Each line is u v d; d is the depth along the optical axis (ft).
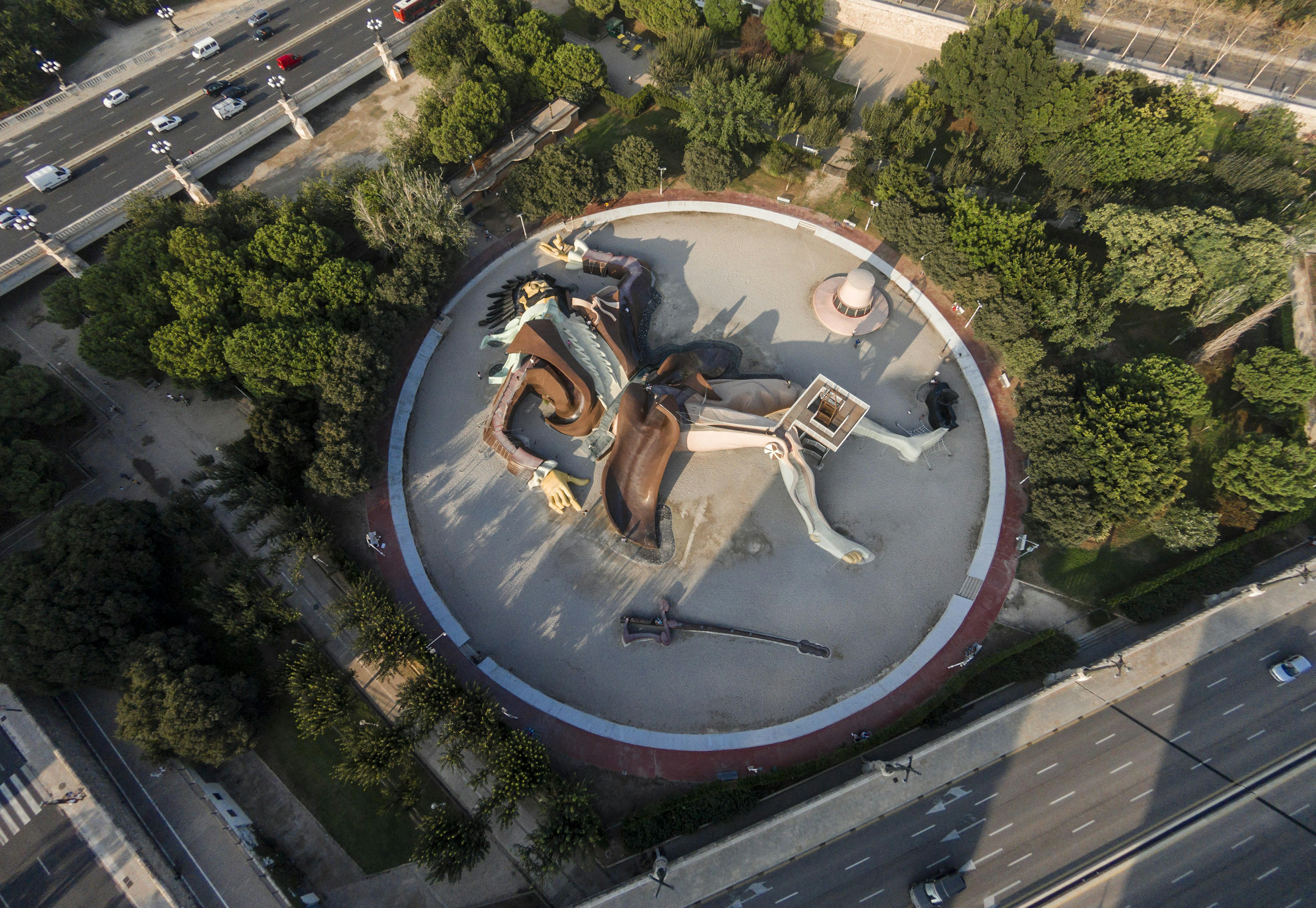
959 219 236.22
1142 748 183.21
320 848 175.22
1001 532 213.66
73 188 277.23
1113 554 209.67
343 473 200.54
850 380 239.71
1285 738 183.42
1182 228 223.10
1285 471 195.72
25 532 212.02
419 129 279.08
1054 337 220.43
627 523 213.66
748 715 190.49
